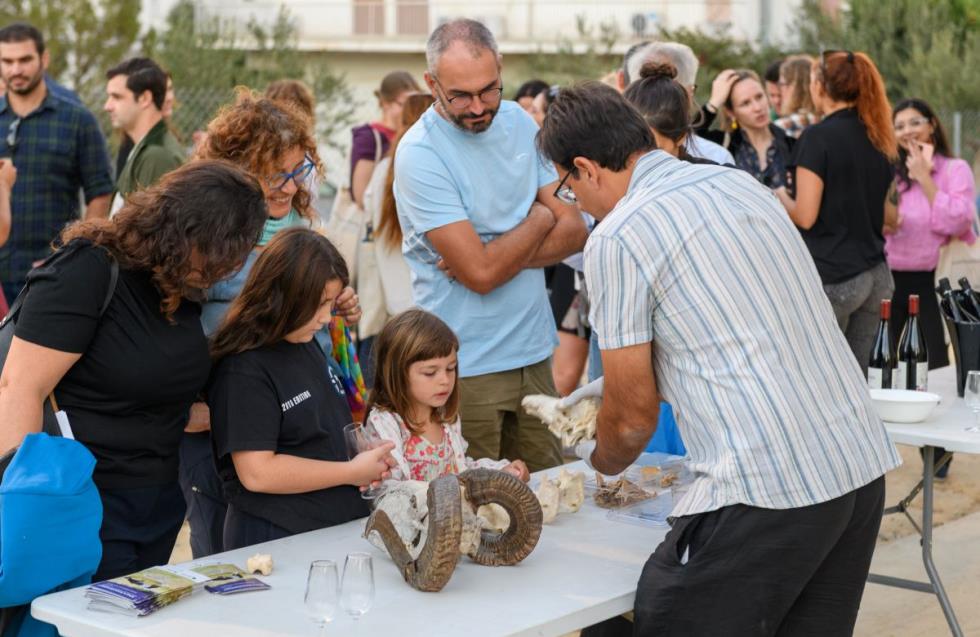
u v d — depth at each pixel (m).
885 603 4.46
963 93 14.87
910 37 16.39
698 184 2.47
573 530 2.88
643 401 2.49
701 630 2.39
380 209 5.48
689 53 4.36
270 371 2.84
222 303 3.29
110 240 2.58
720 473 2.36
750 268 2.39
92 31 13.80
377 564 2.62
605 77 5.03
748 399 2.35
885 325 3.96
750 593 2.37
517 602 2.40
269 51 15.04
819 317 2.46
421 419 3.13
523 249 3.67
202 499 3.29
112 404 2.64
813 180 4.82
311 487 2.81
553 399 2.90
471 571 2.59
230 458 2.89
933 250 5.88
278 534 2.90
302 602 2.38
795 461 2.33
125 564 2.73
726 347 2.37
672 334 2.42
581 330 6.05
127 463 2.69
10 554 2.38
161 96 5.14
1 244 5.29
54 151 5.89
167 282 2.57
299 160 3.29
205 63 13.87
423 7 23.56
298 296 2.81
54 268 2.54
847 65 4.82
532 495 2.57
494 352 3.77
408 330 3.06
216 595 2.41
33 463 2.43
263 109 3.24
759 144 5.76
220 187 2.57
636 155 2.55
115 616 2.30
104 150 6.07
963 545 5.10
